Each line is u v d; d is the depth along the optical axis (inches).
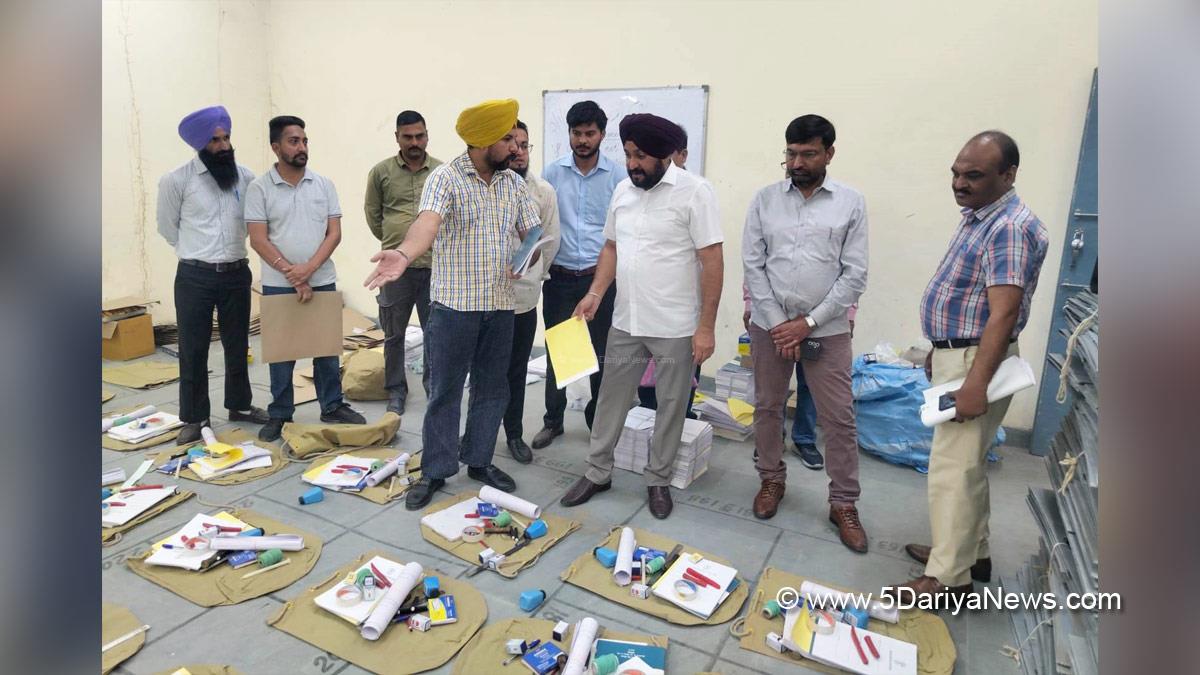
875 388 125.6
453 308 95.7
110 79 172.6
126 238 180.1
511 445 122.3
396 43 189.2
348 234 210.1
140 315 173.6
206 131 110.9
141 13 177.0
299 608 77.7
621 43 156.6
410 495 102.3
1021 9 119.2
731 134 147.8
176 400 144.6
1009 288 68.3
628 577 84.0
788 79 140.2
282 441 123.6
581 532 96.9
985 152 69.2
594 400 128.0
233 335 125.6
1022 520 103.0
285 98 212.1
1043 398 126.1
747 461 124.8
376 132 198.5
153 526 94.1
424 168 137.3
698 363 96.1
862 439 129.3
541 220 111.7
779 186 95.0
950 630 77.2
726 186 150.3
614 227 100.3
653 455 102.8
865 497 110.5
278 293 121.9
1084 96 117.0
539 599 79.7
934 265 132.8
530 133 173.5
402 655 71.0
